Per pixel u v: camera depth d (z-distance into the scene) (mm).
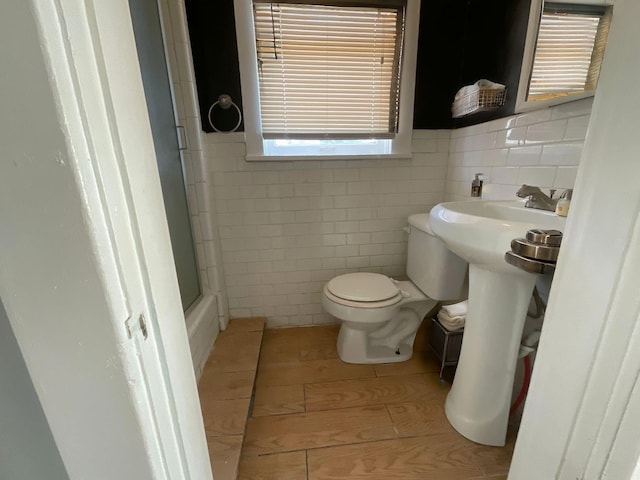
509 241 680
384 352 1496
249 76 1409
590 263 387
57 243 283
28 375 360
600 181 365
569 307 425
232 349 1480
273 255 1677
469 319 1009
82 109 265
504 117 1169
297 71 1443
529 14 1012
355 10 1386
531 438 523
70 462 367
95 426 350
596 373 393
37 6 230
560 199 788
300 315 1793
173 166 1318
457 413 1080
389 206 1662
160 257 386
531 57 1005
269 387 1318
